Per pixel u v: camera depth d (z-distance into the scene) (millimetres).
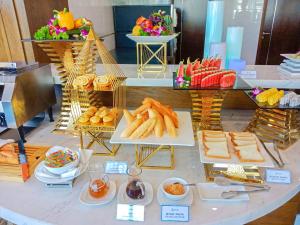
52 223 675
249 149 898
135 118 966
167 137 880
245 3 3320
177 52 3682
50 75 1300
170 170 913
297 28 3385
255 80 1281
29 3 1614
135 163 954
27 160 899
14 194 784
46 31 1113
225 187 808
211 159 847
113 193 776
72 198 768
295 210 1106
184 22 3531
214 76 1013
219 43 1292
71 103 1174
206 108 1144
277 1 3283
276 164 914
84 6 2393
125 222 679
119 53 3111
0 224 1103
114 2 3367
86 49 1062
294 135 1093
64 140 1117
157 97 1453
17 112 1067
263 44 3504
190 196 762
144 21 1240
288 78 1314
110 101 1363
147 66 1492
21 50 1649
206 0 3379
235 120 1325
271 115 1124
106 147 1038
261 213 735
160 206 731
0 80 1062
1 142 968
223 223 686
